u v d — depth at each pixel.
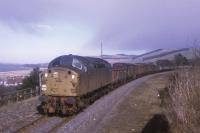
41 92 23.27
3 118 20.97
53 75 22.92
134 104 29.45
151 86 48.81
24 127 18.12
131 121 21.33
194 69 15.41
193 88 14.47
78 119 21.19
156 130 17.88
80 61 24.55
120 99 32.41
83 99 25.25
